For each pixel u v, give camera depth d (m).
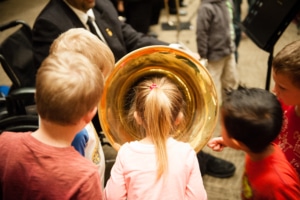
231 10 2.39
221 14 2.25
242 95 0.99
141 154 1.07
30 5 4.93
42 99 0.77
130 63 1.27
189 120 1.35
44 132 0.81
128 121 1.33
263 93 0.98
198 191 1.08
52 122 0.79
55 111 0.77
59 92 0.75
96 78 0.81
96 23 1.66
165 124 1.07
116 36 1.75
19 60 1.89
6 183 0.81
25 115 1.71
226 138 1.03
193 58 1.26
